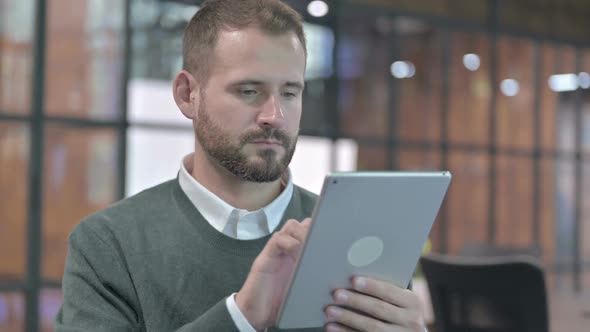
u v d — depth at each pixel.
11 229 4.92
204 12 1.38
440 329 2.76
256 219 1.42
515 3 8.08
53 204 5.06
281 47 1.31
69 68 5.13
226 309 1.17
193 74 1.39
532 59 8.27
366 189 1.10
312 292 1.17
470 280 2.55
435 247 7.39
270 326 1.32
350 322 1.20
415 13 7.09
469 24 7.59
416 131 7.12
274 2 1.36
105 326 1.29
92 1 5.21
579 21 8.78
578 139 8.71
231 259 1.39
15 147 4.95
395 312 1.20
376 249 1.19
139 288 1.35
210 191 1.43
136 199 1.47
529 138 8.23
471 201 7.67
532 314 2.46
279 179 1.48
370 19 6.74
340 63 6.52
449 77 7.41
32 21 5.00
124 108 5.30
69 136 5.12
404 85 7.00
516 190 8.11
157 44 5.45
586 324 3.08
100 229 1.39
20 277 4.93
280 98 1.31
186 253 1.38
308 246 1.11
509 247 4.23
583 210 8.73
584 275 8.70
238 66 1.29
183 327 1.20
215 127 1.33
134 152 5.37
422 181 1.15
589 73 8.84
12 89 4.94
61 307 1.37
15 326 4.90
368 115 6.74
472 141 7.67
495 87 7.86
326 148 6.46
